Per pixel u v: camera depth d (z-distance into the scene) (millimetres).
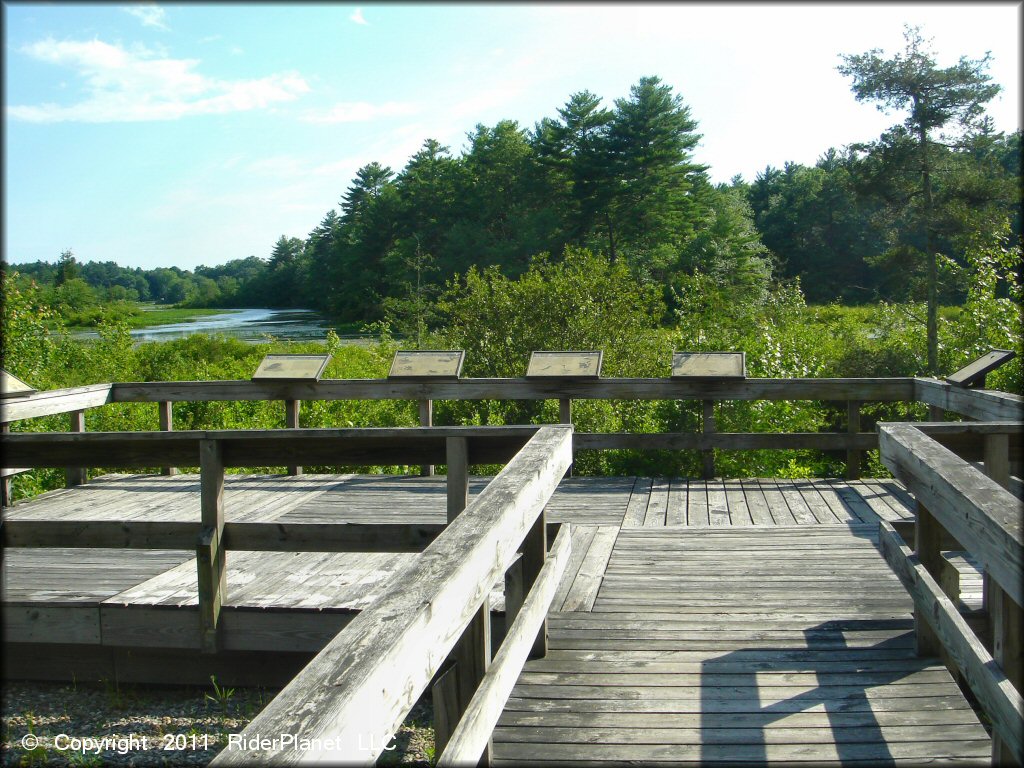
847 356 19500
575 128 50438
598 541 5793
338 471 9203
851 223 57656
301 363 8008
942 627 3084
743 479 7684
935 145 24281
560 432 3922
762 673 3684
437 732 2779
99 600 4664
